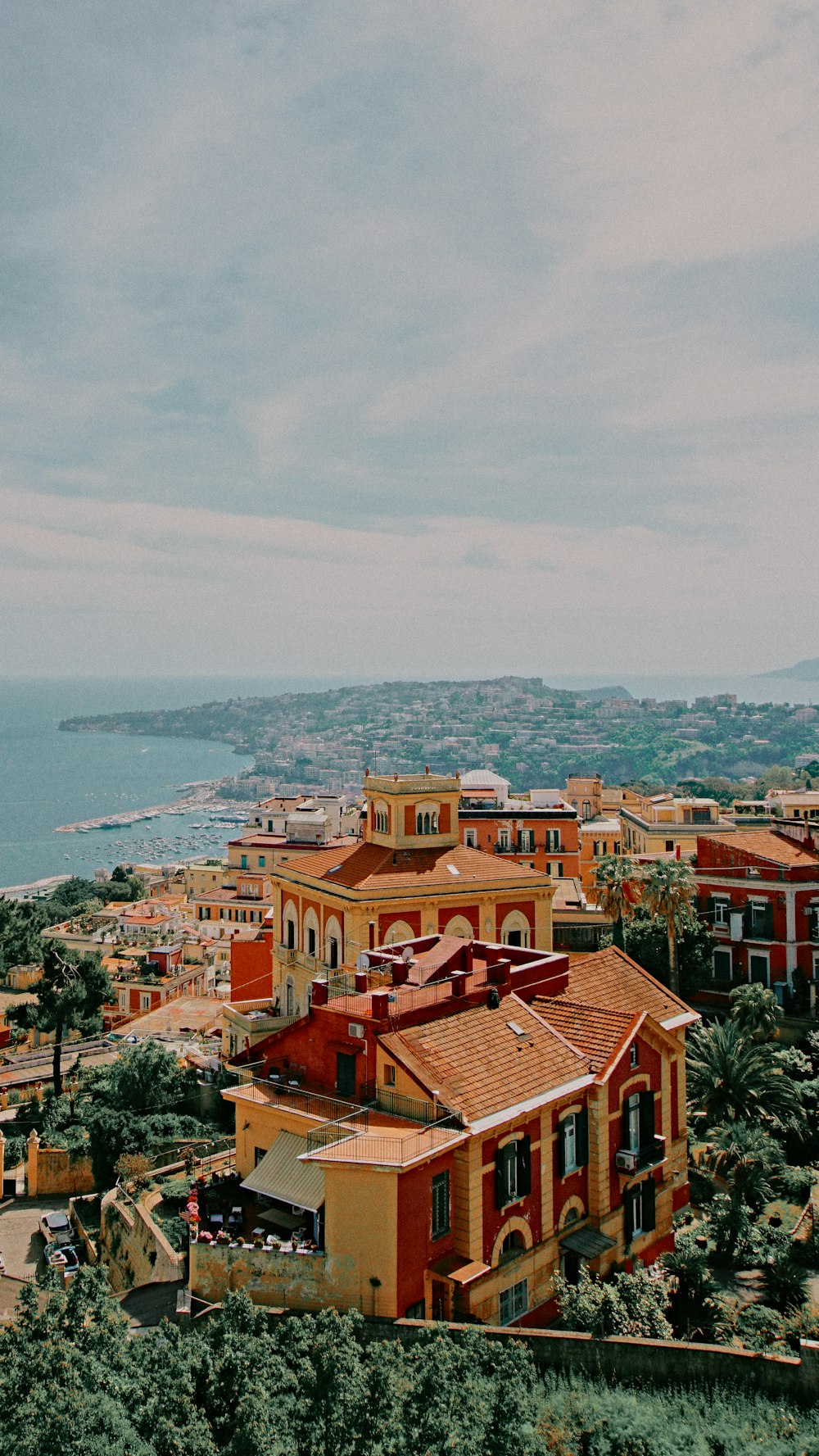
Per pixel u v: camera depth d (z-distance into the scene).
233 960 71.25
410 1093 34.94
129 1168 55.31
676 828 114.00
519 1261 34.81
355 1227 31.59
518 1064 37.16
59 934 126.94
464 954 43.75
